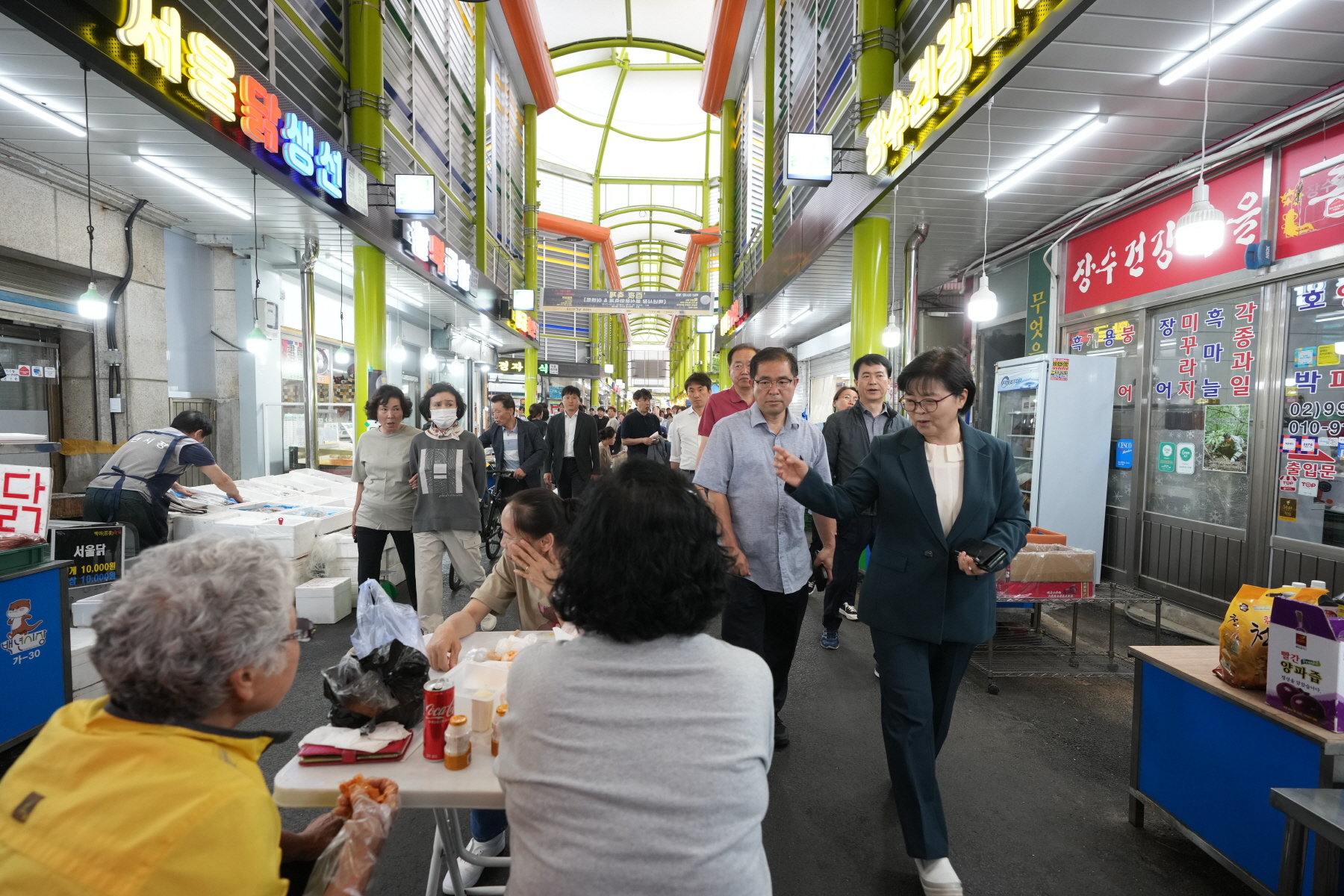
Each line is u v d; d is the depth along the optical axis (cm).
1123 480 538
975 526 196
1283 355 400
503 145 1559
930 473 207
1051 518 525
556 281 3425
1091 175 501
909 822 192
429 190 739
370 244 744
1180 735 210
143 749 83
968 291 812
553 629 198
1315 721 169
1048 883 201
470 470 388
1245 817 186
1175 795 211
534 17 1458
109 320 602
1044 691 346
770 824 234
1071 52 344
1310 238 379
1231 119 411
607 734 87
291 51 631
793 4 987
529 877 85
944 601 196
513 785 90
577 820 84
